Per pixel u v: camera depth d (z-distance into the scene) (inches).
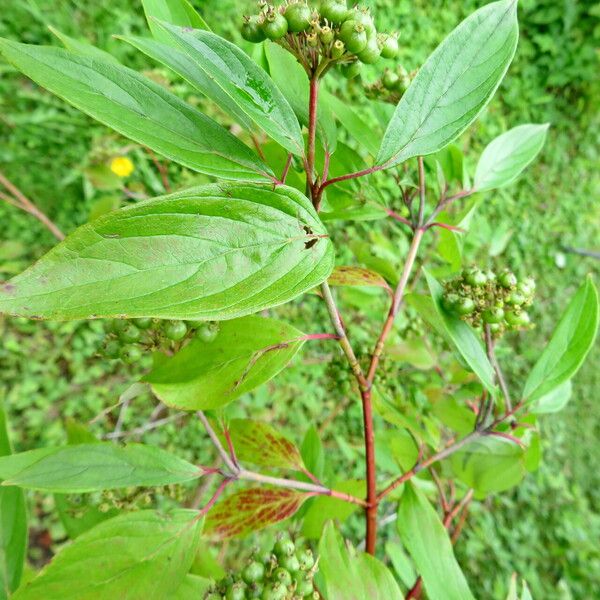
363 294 14.0
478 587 24.9
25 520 7.3
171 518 6.7
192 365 6.3
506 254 33.9
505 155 8.9
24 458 6.5
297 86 6.9
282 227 4.7
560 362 8.0
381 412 8.9
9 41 4.4
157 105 4.9
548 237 36.8
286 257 4.6
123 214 4.1
